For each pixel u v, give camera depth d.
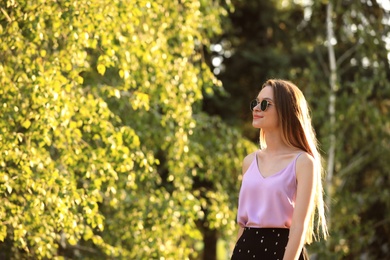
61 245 10.12
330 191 15.00
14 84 7.42
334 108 15.13
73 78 7.69
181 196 10.19
